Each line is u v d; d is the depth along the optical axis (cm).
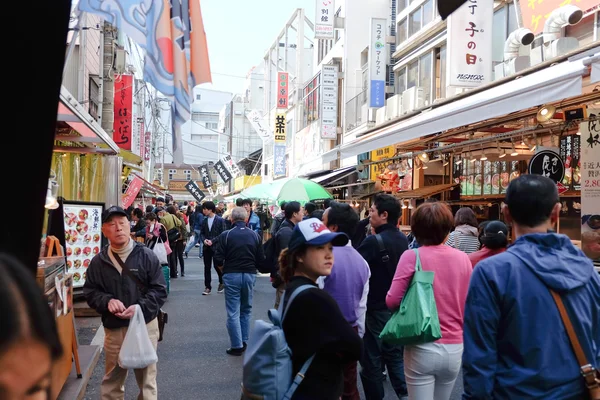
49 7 125
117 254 427
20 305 100
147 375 417
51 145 126
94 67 1436
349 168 1806
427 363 348
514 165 998
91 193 1043
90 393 531
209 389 555
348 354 252
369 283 461
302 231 278
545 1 916
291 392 242
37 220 125
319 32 2294
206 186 4453
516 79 735
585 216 697
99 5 458
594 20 858
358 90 2256
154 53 466
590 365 212
